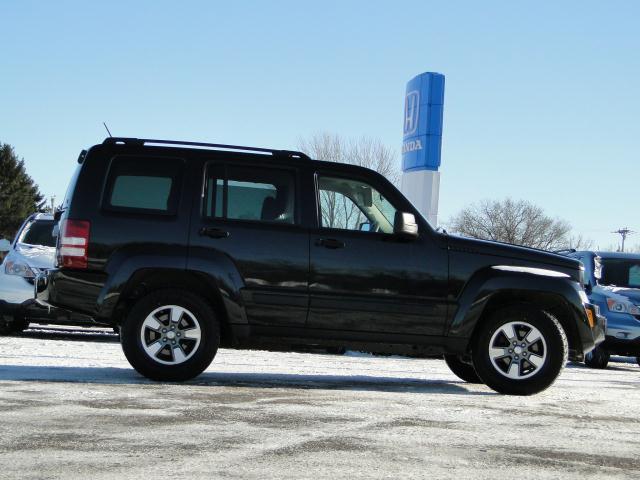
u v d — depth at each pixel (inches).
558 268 347.3
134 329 322.0
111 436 214.5
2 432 215.3
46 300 328.5
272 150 341.7
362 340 335.6
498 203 2989.7
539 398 328.2
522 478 187.0
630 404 321.4
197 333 324.5
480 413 276.2
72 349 485.1
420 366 502.9
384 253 335.9
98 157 331.0
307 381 360.2
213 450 202.2
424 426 246.1
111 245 323.9
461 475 187.0
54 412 245.6
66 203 339.0
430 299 336.8
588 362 661.3
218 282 325.7
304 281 331.3
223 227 329.4
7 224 3900.1
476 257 341.4
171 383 321.7
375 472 185.9
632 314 637.3
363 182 343.9
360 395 311.3
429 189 1031.6
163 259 323.3
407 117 1082.7
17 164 3991.1
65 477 173.2
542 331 339.3
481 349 339.0
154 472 179.3
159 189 330.6
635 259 697.0
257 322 329.4
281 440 216.5
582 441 235.0
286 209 335.9
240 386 323.3
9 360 398.6
